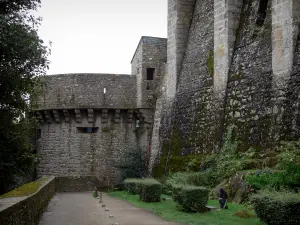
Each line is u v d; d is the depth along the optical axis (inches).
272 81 589.3
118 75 1066.1
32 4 554.9
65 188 1003.9
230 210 469.7
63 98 1057.5
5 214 243.8
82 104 1049.5
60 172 1062.4
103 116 1055.6
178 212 493.0
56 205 639.1
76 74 1062.4
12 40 512.7
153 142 972.6
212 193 577.3
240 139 637.9
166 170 841.5
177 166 800.3
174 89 885.8
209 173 648.4
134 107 1053.8
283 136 547.8
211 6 823.1
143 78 1042.1
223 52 711.7
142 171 944.3
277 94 574.2
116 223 427.2
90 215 505.7
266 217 347.3
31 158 697.6
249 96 637.3
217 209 483.2
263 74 613.6
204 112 759.1
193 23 887.7
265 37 634.8
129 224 422.0
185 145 805.2
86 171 1049.5
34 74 575.5
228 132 662.5
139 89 1050.1
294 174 422.9
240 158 612.7
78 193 939.3
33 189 464.1
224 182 583.8
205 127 748.0
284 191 390.6
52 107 1057.5
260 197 355.6
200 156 738.2
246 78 650.8
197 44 840.3
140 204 602.9
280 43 579.2
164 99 942.4
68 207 606.9
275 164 519.2
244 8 712.4
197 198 480.7
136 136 1063.0
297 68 544.7
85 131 1075.9
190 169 741.3
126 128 1066.1
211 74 755.4
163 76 984.9
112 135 1059.9
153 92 1039.6
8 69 524.7
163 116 921.5
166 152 867.4
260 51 633.6
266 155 555.5
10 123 634.8
